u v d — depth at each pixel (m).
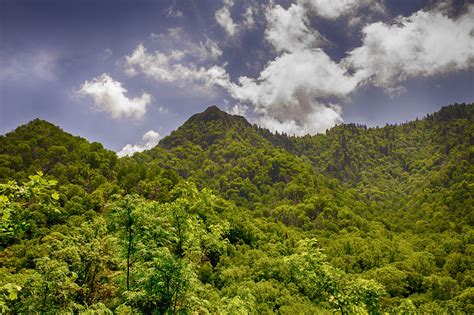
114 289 17.78
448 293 75.44
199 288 12.18
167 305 11.84
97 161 126.94
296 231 122.00
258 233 101.94
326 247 104.81
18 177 97.44
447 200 169.00
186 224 13.15
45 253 45.59
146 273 11.19
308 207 151.50
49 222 65.75
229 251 82.62
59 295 12.20
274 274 70.00
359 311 12.20
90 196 84.50
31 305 11.18
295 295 60.59
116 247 12.39
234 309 14.15
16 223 9.00
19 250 48.22
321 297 12.98
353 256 98.44
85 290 16.72
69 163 114.69
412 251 103.69
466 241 108.75
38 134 135.75
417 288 81.38
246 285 62.56
